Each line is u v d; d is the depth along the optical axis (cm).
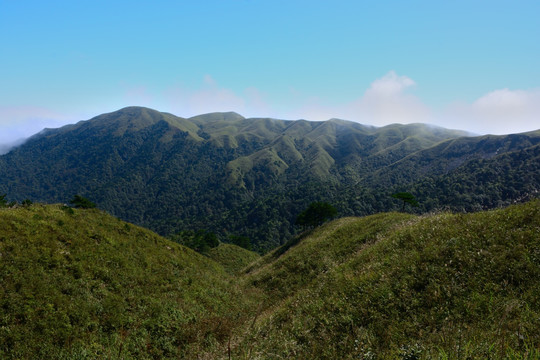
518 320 456
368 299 766
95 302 1090
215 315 1401
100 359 840
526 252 646
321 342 677
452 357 383
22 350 780
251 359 653
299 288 1812
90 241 1509
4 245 1108
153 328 1112
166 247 2228
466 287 637
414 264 816
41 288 996
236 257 5678
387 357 486
